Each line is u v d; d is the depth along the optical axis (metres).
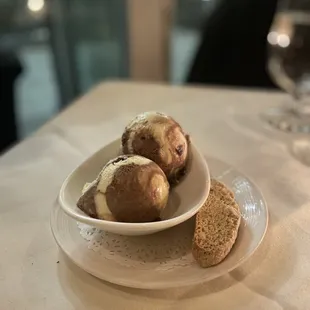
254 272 0.23
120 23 0.89
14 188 0.32
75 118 0.45
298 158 0.36
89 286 0.23
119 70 0.95
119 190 0.23
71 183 0.26
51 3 0.92
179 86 0.54
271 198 0.30
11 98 0.77
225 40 0.68
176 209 0.26
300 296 0.22
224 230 0.24
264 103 0.48
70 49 0.97
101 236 0.25
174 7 0.87
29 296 0.22
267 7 0.65
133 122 0.27
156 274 0.22
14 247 0.26
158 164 0.26
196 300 0.22
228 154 0.37
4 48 0.84
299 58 0.42
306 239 0.26
